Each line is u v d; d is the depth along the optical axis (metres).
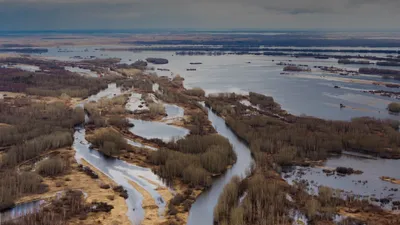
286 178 95.44
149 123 147.62
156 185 91.88
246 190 86.75
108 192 87.12
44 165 97.44
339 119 152.38
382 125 136.12
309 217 74.44
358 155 112.06
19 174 92.44
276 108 167.75
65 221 72.62
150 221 74.31
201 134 130.25
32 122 137.38
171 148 116.06
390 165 104.69
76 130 137.62
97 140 120.12
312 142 115.56
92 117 148.38
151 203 82.31
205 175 92.88
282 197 81.25
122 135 131.12
